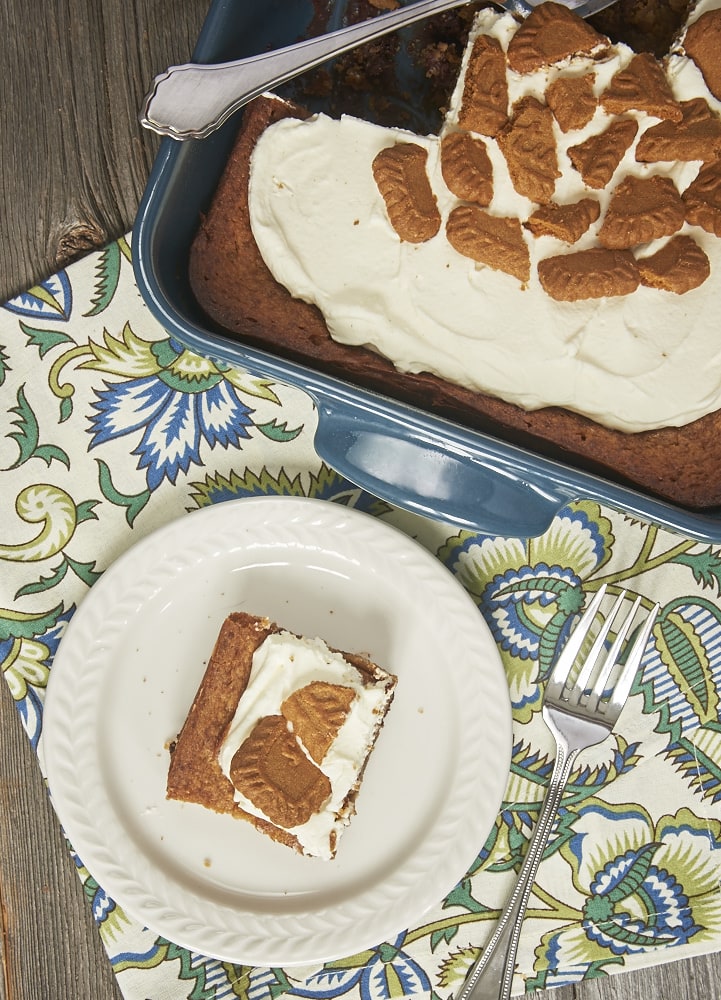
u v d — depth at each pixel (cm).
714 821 76
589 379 72
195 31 78
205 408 77
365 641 75
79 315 77
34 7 78
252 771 72
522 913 74
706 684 76
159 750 75
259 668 74
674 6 75
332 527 75
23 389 76
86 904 77
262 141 73
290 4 75
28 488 76
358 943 74
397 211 72
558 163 71
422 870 74
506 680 74
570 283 71
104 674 75
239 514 75
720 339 71
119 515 76
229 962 75
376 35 71
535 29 72
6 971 77
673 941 75
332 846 73
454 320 72
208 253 73
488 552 77
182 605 76
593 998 77
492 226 71
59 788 74
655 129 71
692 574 76
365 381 73
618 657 75
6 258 77
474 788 74
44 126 78
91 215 78
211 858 75
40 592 76
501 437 73
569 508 76
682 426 72
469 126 72
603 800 76
